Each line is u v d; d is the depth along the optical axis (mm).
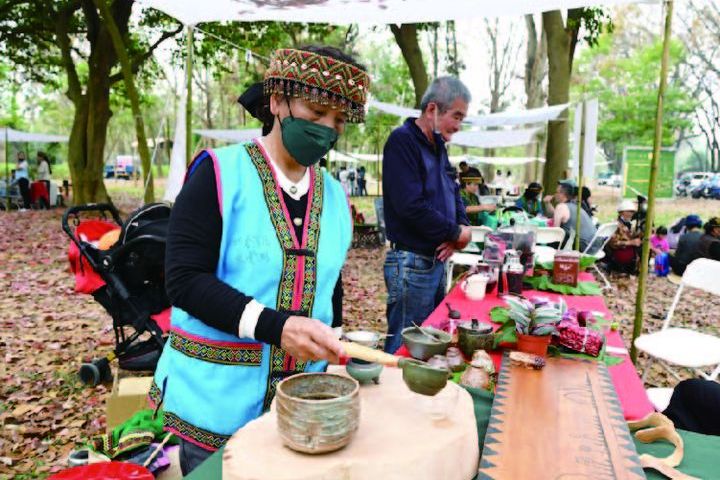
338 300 1424
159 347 3195
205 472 1050
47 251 8828
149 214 3121
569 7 2906
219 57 15633
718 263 3248
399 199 2748
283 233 1200
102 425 3217
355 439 1021
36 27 14242
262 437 1022
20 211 14992
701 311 6234
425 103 2812
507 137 13305
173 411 1229
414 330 1557
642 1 2914
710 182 29875
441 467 993
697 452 1241
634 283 7609
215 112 35812
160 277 3148
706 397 1771
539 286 2980
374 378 1307
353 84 1139
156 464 1593
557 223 6891
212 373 1193
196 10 3160
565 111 10383
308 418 929
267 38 13969
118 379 3102
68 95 14078
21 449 2971
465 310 2525
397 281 2881
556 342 1882
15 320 5109
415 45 10852
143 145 8477
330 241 1291
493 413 1322
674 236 8633
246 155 1210
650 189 3219
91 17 12766
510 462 1083
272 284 1194
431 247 2822
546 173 10727
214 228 1146
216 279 1104
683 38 27844
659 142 3148
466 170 7441
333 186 1364
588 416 1309
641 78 27641
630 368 1790
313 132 1144
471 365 1666
